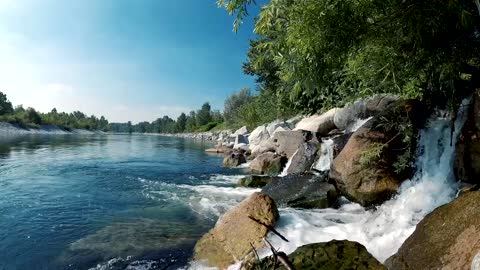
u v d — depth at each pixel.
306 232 6.21
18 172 15.91
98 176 15.31
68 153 27.47
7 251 6.33
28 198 10.52
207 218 8.45
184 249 6.45
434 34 5.57
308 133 15.06
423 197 6.87
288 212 7.59
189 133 102.69
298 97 19.80
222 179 14.90
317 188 8.76
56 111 132.50
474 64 6.49
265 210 6.43
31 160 21.14
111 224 7.92
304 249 4.69
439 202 6.59
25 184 12.89
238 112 52.06
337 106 15.14
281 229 6.24
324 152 12.32
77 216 8.59
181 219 8.36
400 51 6.22
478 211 4.12
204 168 18.91
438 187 6.88
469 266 3.63
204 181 14.33
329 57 6.08
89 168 17.97
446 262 3.89
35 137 59.62
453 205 4.54
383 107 11.27
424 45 5.90
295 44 5.65
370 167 7.83
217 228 6.50
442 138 7.39
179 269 5.67
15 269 5.64
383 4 5.23
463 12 4.70
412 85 7.29
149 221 8.16
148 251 6.34
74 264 5.79
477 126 6.26
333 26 5.40
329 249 4.60
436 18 5.03
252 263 4.86
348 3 5.20
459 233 4.07
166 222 8.10
